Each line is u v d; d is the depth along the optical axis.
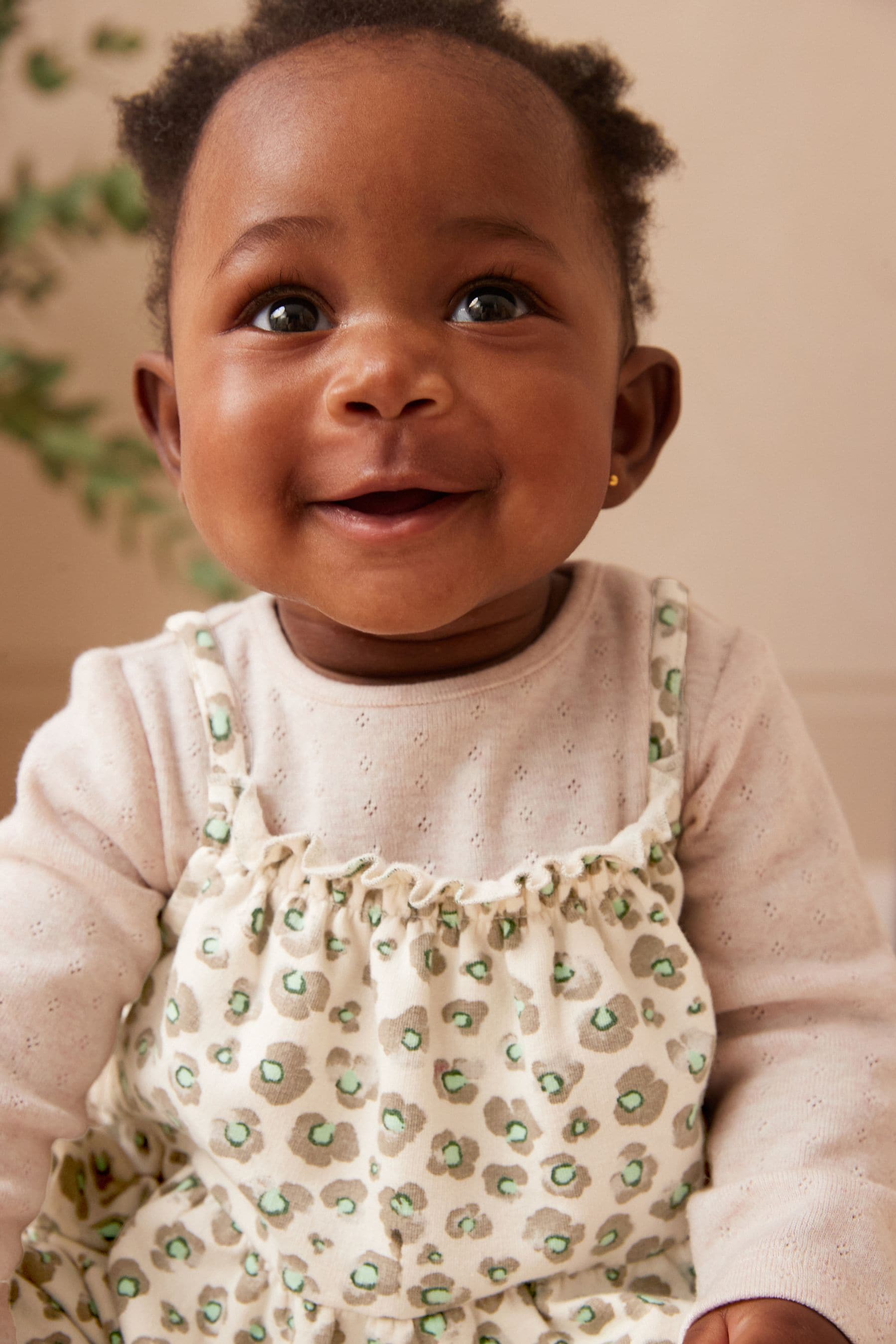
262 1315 0.80
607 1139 0.76
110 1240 0.86
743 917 0.84
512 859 0.79
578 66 0.83
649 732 0.83
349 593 0.71
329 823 0.79
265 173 0.72
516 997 0.76
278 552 0.73
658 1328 0.74
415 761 0.80
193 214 0.77
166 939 0.83
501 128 0.73
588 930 0.77
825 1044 0.80
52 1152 0.84
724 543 1.98
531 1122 0.76
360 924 0.77
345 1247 0.77
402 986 0.75
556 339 0.73
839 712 2.01
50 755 0.83
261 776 0.81
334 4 0.77
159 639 0.88
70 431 1.64
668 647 0.86
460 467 0.70
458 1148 0.76
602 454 0.76
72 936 0.79
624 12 1.82
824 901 0.84
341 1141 0.77
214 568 1.72
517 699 0.81
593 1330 0.76
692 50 1.83
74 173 1.77
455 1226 0.76
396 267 0.70
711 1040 0.79
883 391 1.94
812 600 2.00
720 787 0.84
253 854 0.78
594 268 0.78
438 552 0.70
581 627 0.86
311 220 0.70
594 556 1.97
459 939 0.77
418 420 0.69
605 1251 0.79
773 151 1.86
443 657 0.82
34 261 1.82
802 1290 0.67
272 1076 0.76
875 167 1.87
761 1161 0.76
